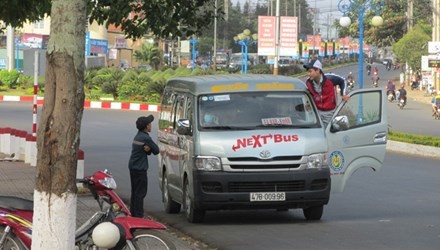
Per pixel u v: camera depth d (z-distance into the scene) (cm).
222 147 1467
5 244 984
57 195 791
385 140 1570
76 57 792
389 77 11238
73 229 802
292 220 1553
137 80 6116
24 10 1709
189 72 7075
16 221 978
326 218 1571
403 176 2342
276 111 1532
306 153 1480
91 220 1002
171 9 1639
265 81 1577
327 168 1498
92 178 1024
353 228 1435
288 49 6431
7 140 2752
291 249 1232
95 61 9069
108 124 4291
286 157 1470
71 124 791
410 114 5662
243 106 1538
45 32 10731
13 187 1952
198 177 1468
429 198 1866
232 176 1458
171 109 1716
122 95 6100
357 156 1555
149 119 1448
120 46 10594
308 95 1566
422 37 8788
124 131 3894
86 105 5734
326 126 1543
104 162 2664
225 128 1505
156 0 1622
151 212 1694
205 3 1691
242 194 1459
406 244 1266
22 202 1014
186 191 1537
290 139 1485
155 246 948
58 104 788
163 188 1731
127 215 1032
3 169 2369
